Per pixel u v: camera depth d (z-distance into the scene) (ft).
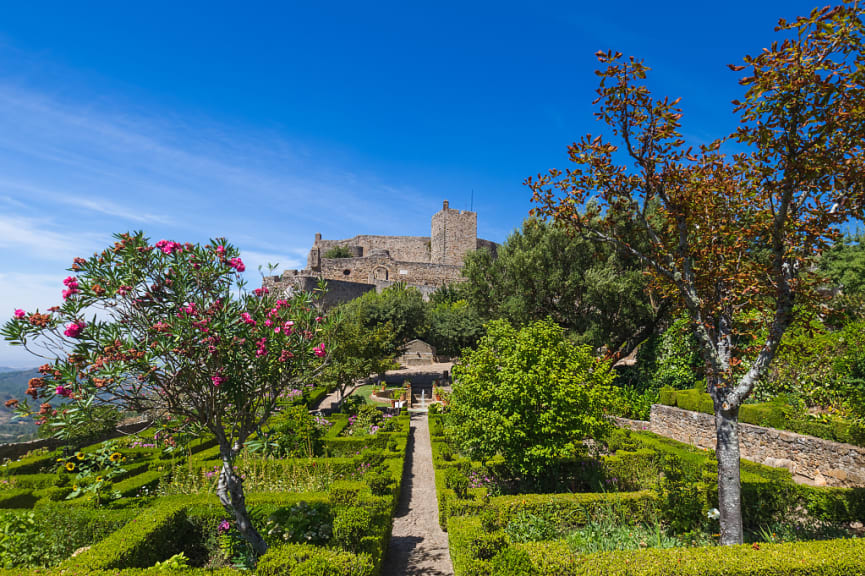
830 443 33.91
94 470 28.94
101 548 19.20
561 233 74.90
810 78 17.75
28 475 35.24
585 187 25.44
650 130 23.25
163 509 23.52
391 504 27.02
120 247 19.07
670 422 51.85
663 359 63.10
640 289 67.36
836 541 18.48
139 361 17.90
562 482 33.01
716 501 25.48
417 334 125.80
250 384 21.38
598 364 33.94
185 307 19.57
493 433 29.86
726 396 22.11
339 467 35.68
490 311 83.05
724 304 23.93
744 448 42.11
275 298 23.32
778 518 27.40
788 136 19.43
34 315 16.96
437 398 85.40
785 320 20.71
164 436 22.16
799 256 21.93
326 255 225.35
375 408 61.41
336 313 24.16
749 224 25.02
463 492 29.14
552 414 29.19
